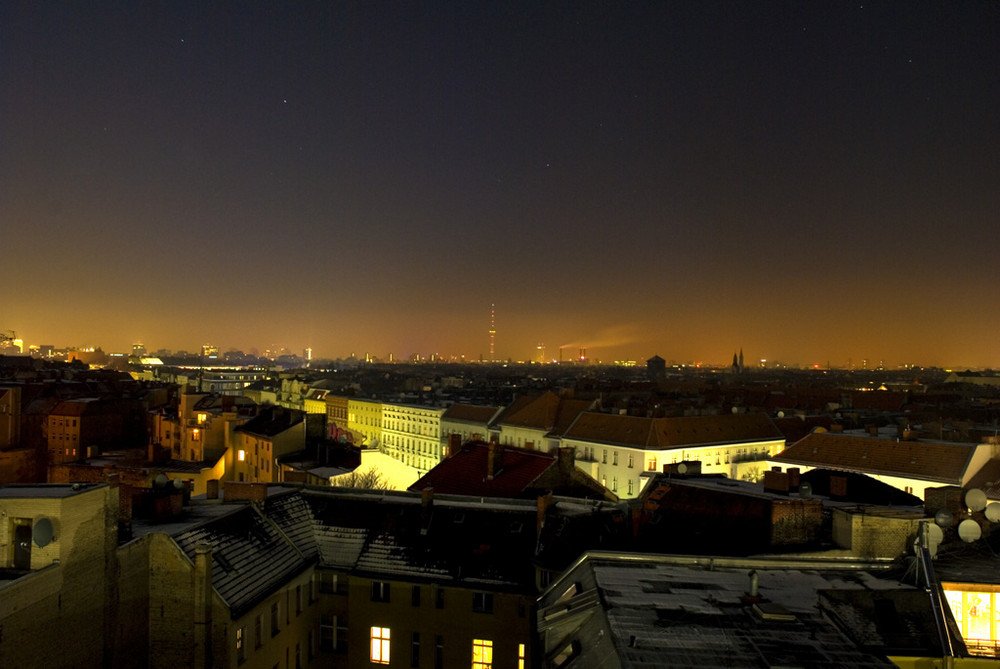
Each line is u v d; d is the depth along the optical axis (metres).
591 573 32.03
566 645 27.77
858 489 52.97
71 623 33.03
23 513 33.00
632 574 31.52
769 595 28.88
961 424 121.88
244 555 43.16
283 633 44.28
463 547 49.06
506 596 45.47
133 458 107.31
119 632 36.34
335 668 48.62
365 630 47.78
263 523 47.91
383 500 53.91
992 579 29.00
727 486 50.34
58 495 33.44
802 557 34.41
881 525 35.91
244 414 117.94
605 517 48.47
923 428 114.50
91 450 110.81
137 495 44.72
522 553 48.03
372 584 47.84
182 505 47.03
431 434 179.25
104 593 35.31
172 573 38.38
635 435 118.44
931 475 82.00
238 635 39.16
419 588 47.25
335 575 49.09
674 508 47.12
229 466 106.25
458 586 46.31
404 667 47.16
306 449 102.12
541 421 144.12
